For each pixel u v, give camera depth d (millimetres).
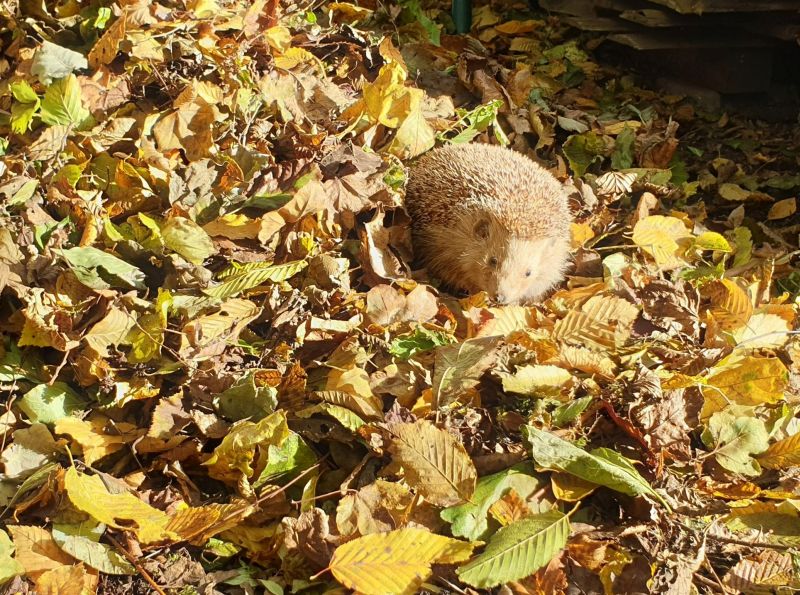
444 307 1425
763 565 1212
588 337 1373
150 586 1172
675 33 1926
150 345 1308
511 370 1332
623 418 1283
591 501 1247
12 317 1312
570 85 1970
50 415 1266
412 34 1934
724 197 1734
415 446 1230
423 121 1610
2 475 1224
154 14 1586
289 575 1186
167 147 1491
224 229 1411
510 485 1230
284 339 1343
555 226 1548
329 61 1715
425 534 1175
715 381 1350
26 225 1371
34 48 1576
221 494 1243
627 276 1481
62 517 1198
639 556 1203
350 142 1523
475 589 1172
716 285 1479
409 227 1572
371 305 1376
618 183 1694
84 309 1326
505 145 1747
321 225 1448
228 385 1286
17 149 1482
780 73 1968
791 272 1595
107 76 1529
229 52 1589
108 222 1387
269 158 1490
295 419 1280
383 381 1307
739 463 1282
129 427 1267
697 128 1896
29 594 1149
